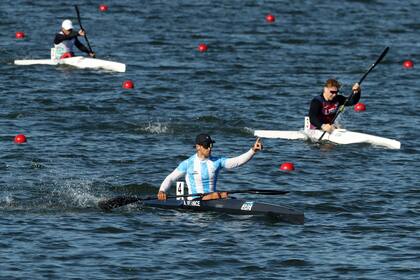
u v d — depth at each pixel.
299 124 102.69
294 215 66.56
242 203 68.50
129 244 61.19
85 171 80.25
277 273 56.41
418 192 75.31
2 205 69.50
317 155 88.38
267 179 79.19
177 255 59.22
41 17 177.25
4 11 181.62
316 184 77.69
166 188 69.38
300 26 174.62
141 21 175.25
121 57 142.62
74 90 117.31
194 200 69.56
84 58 135.75
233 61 140.50
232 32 166.38
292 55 147.00
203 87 121.06
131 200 68.50
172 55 144.50
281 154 88.44
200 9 190.62
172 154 86.75
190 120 101.88
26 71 130.38
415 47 157.88
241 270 56.81
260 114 106.75
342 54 149.25
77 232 63.44
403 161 86.44
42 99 110.88
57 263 57.38
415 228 65.62
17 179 77.12
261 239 62.66
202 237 62.91
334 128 96.62
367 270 57.12
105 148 88.62
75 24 171.00
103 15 180.75
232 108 109.19
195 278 55.38
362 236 63.72
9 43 153.38
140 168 81.62
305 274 56.31
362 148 91.75
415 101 115.88
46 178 77.62
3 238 61.75
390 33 170.75
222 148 90.31
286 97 116.69
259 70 134.00
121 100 111.81
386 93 120.62
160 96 114.81
